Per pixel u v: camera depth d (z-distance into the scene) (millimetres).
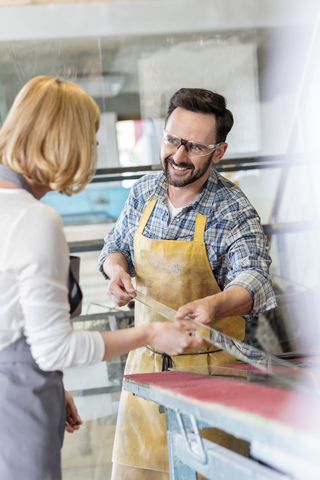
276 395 714
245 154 3869
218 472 769
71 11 3393
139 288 1622
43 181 933
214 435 1396
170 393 818
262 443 560
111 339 906
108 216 3775
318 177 3418
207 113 1431
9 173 919
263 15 3611
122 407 1568
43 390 920
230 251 1497
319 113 3336
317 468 481
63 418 994
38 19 3363
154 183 1662
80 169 923
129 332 931
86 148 921
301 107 3393
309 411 591
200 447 799
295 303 3277
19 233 846
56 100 905
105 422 2348
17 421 885
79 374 2549
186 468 985
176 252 1534
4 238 848
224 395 730
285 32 3746
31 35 3379
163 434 1488
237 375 1035
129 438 1531
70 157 902
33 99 901
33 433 890
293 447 508
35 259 831
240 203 1527
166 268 1557
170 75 3748
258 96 3791
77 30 3432
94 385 2527
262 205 4016
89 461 2152
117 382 2547
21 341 909
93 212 3754
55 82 943
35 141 891
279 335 3262
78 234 3635
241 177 3994
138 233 1622
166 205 1597
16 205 881
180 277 1548
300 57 3916
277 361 1085
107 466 2125
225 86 3773
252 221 1511
